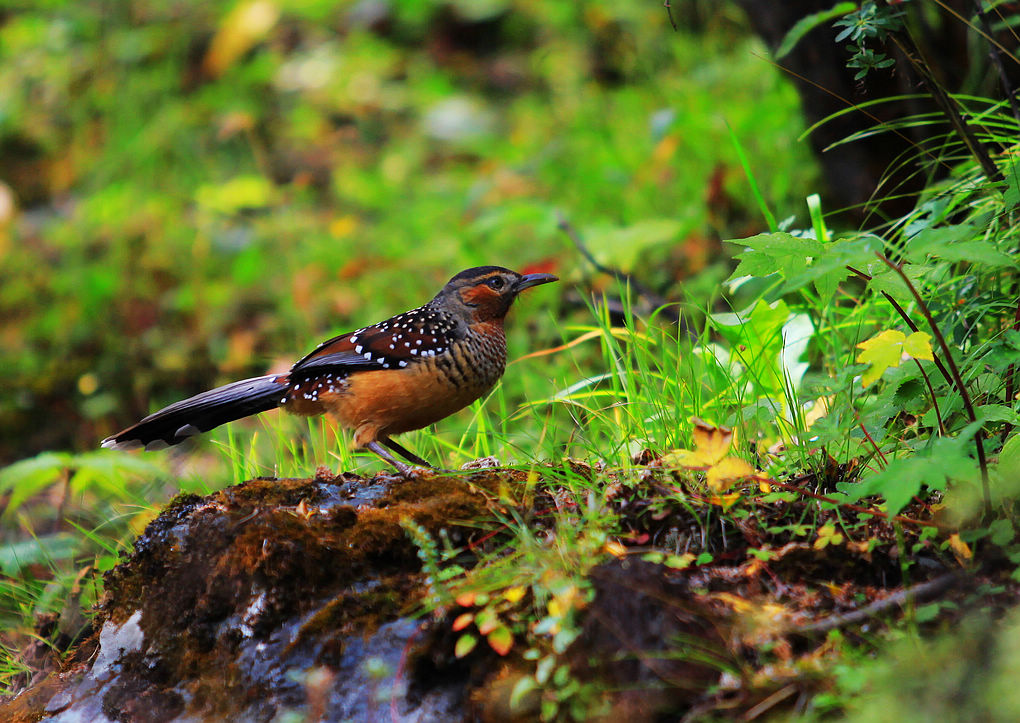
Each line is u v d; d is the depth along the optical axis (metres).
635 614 5.61
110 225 17.30
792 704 5.23
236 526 6.94
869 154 10.36
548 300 13.09
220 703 6.61
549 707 5.55
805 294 8.58
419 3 22.12
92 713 6.97
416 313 8.59
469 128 19.34
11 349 15.30
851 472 6.94
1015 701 4.55
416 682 6.04
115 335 15.45
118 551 8.66
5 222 17.22
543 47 20.53
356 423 8.49
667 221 12.92
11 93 20.16
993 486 5.90
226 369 14.73
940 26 10.02
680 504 6.55
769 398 7.45
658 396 7.96
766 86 14.37
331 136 19.98
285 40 22.47
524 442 9.58
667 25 17.20
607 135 15.80
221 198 16.36
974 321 7.53
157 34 20.78
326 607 6.48
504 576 6.10
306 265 16.03
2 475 9.82
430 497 7.08
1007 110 9.27
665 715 5.41
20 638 8.62
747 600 5.93
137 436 9.02
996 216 7.66
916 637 5.30
